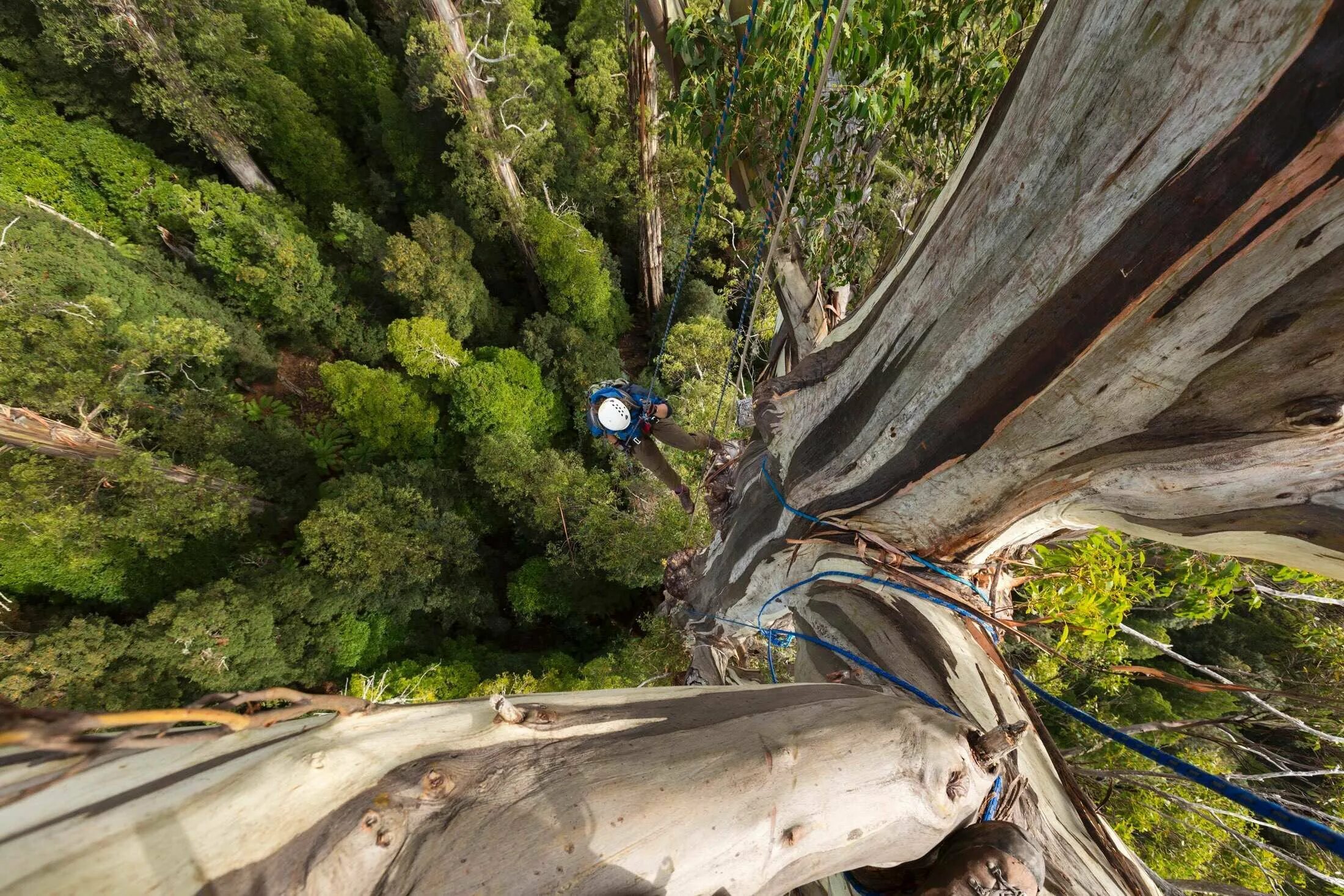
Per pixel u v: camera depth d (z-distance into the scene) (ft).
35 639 30.58
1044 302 4.67
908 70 8.29
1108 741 19.26
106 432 33.73
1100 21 3.94
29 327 30.58
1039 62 4.64
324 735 3.64
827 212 10.00
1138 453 4.83
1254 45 3.05
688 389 33.09
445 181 49.55
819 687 5.03
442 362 41.83
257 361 45.21
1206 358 4.04
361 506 37.93
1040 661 18.79
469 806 3.41
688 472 30.12
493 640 46.44
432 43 35.63
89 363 33.19
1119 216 4.00
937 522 6.89
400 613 40.37
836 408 7.87
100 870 2.67
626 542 33.06
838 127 9.57
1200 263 3.71
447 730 3.80
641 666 23.95
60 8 36.88
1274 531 4.53
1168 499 4.90
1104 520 5.85
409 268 40.27
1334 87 2.80
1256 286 3.59
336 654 37.60
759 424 9.86
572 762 3.74
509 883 3.18
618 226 52.06
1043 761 5.71
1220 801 18.12
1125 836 16.80
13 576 34.58
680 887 3.44
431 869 3.17
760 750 3.92
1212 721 10.18
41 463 31.30
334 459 45.52
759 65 8.34
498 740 3.79
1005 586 9.49
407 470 42.39
